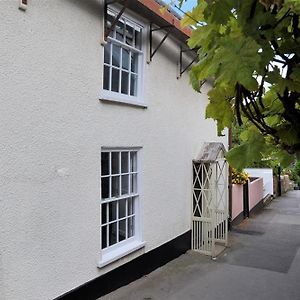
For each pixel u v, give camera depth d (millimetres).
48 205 4852
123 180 6750
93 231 5676
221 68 1326
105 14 5770
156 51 7312
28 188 4559
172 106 8227
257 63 1290
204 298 6297
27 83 4512
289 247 10008
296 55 1484
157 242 7680
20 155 4441
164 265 7969
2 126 4211
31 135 4586
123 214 6785
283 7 1373
